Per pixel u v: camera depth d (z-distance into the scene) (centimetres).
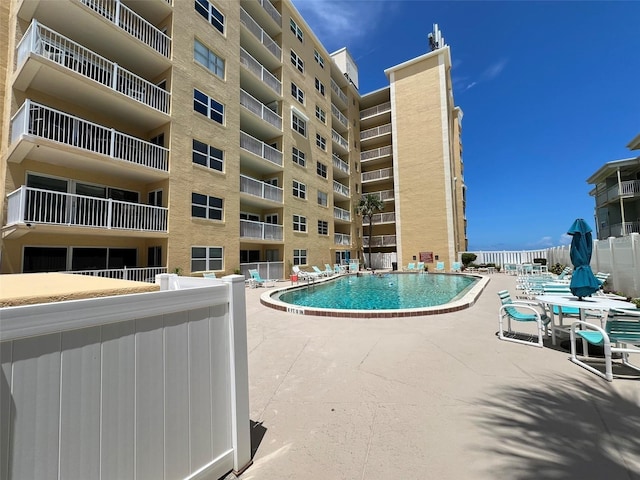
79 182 1177
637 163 2230
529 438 261
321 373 416
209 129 1552
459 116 3831
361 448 253
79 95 1116
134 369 171
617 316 402
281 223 2150
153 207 1263
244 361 246
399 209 3092
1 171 1030
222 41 1680
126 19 1245
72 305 145
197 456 204
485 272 2530
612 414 298
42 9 1029
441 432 273
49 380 138
